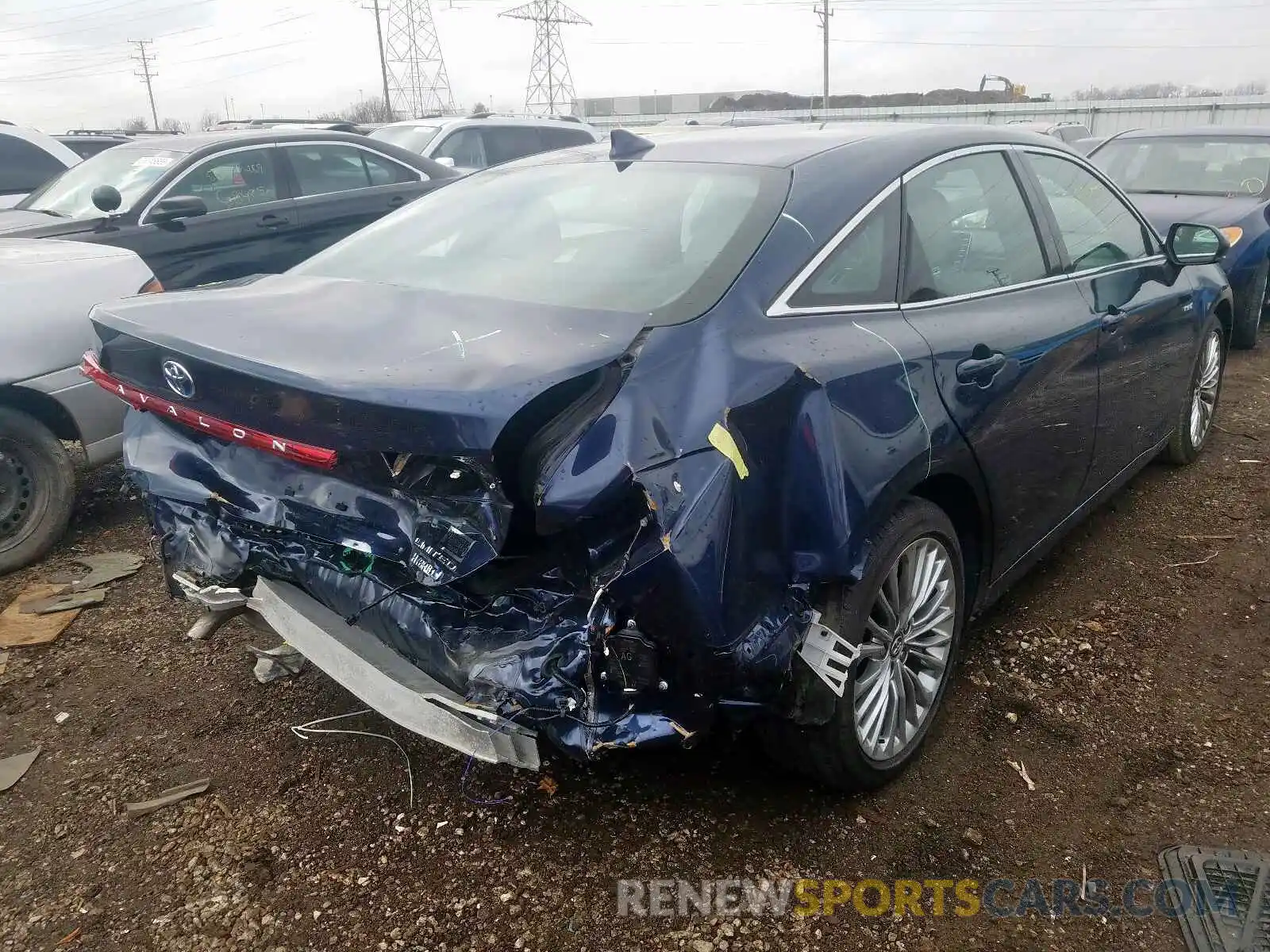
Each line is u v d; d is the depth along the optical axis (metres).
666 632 2.00
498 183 3.26
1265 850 2.47
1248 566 3.94
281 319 2.42
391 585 2.22
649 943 2.22
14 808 2.71
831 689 2.30
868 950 2.20
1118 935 2.23
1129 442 3.94
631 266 2.49
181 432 2.61
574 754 2.06
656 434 1.97
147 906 2.35
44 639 3.57
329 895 2.37
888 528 2.47
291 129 7.54
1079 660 3.33
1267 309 8.73
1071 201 3.67
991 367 2.79
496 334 2.20
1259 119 27.92
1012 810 2.63
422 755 2.89
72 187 6.76
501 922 2.28
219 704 3.18
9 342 4.07
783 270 2.43
